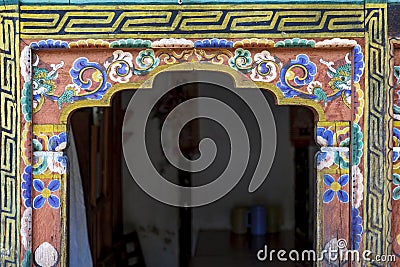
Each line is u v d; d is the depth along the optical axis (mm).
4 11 3084
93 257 4887
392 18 3090
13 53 3084
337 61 3129
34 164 3117
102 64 3125
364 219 3092
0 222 3092
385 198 3086
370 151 3092
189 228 6230
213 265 5117
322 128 3127
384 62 3086
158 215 6070
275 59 3121
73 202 4152
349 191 3117
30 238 3094
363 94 3094
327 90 3123
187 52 3115
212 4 3092
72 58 3125
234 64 3115
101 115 5375
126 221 6082
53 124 3121
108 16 3088
